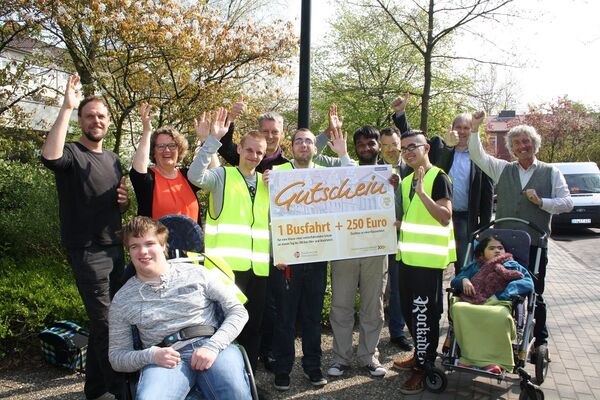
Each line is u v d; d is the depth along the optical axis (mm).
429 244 4430
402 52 17141
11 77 9453
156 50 8773
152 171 4402
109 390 4004
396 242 4746
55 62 9898
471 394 4453
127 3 7949
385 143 5449
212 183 4160
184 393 2938
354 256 4648
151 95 9625
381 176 4746
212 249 4141
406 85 17719
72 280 5926
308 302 4609
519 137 5047
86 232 3938
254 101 11352
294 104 17016
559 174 5043
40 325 4961
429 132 17688
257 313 4293
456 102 17234
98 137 4051
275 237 4496
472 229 6047
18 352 4926
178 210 4320
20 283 5570
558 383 4758
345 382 4703
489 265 4578
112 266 4066
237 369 3043
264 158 5160
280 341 4508
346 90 16031
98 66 9039
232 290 3424
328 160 5746
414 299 4496
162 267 3207
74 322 5160
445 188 4395
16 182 9070
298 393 4465
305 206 4559
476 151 5363
